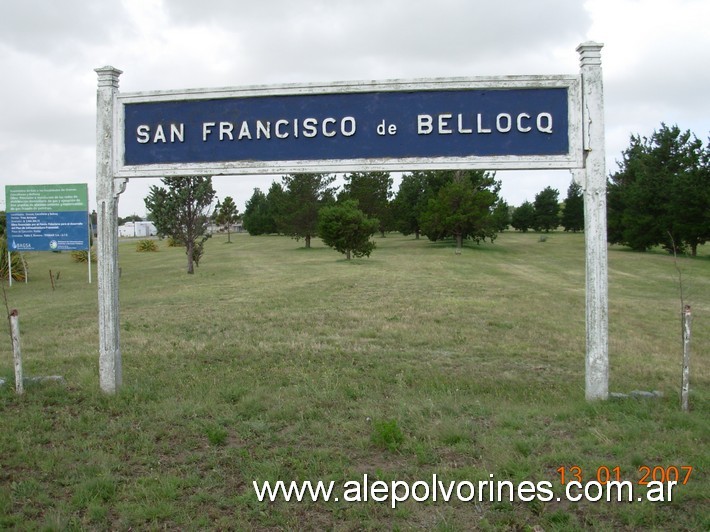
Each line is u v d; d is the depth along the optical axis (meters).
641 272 31.27
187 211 29.14
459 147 6.22
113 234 6.66
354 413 5.98
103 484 4.35
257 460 4.81
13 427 5.54
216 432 5.23
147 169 6.55
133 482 4.44
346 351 10.20
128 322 13.53
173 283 23.77
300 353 9.94
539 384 7.97
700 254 42.59
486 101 6.19
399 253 42.25
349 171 6.34
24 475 4.58
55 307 16.83
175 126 6.55
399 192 61.59
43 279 27.58
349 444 5.15
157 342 10.84
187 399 6.46
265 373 8.34
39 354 9.77
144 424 5.64
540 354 10.45
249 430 5.48
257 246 56.81
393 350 10.47
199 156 6.53
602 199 6.10
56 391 6.66
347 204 36.66
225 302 17.41
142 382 7.21
